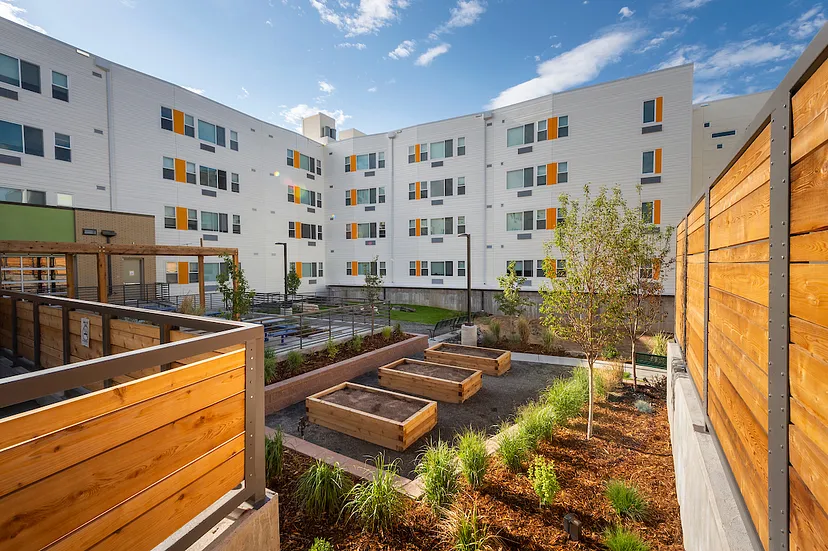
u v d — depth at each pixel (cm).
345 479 434
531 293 2253
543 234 2283
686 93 1930
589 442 577
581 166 2159
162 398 200
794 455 159
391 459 554
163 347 198
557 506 418
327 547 338
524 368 1066
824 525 134
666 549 355
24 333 593
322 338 1178
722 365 283
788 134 164
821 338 137
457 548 347
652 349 1243
